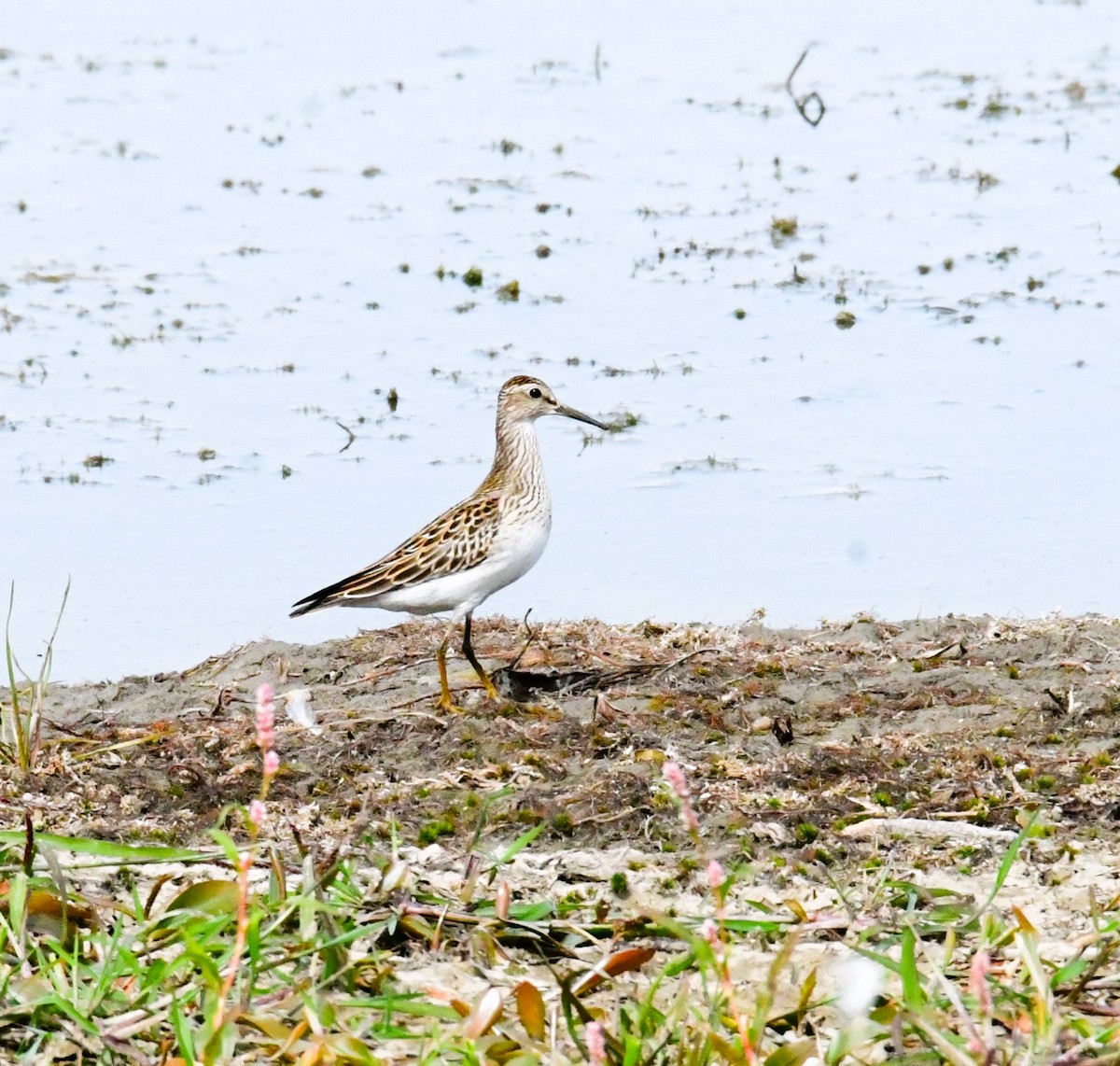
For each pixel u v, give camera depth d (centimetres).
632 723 1073
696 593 1433
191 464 1698
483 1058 648
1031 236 2334
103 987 687
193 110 2922
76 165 2644
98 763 1034
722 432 1775
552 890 851
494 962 752
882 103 2945
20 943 719
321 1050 638
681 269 2241
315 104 2959
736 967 746
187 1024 663
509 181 2573
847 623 1316
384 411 1822
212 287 2180
